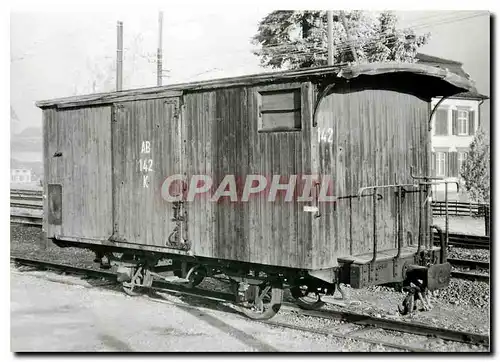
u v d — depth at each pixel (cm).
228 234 927
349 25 2450
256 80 873
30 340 843
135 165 1087
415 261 891
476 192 2917
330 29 1922
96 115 1180
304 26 2545
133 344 816
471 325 872
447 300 1025
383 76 921
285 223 850
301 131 829
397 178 960
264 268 917
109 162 1151
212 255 952
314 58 2461
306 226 825
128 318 956
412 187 986
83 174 1211
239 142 910
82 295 1123
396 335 824
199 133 974
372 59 2480
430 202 1004
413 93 999
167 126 1023
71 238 1241
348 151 873
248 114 897
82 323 927
